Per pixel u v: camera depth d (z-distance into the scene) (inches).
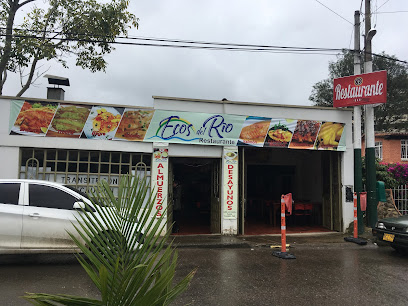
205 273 246.1
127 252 91.1
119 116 379.6
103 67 552.1
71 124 368.5
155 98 389.1
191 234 405.4
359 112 440.5
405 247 305.6
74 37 519.5
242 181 417.4
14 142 355.6
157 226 93.3
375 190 439.2
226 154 407.2
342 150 447.5
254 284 221.5
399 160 981.8
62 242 247.9
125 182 101.0
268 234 422.3
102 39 513.7
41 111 361.7
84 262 82.7
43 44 505.7
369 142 440.5
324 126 440.8
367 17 437.7
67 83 430.6
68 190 258.2
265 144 420.2
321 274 248.8
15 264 258.8
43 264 259.6
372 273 253.4
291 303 188.5
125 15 519.8
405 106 1067.3
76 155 374.6
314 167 528.4
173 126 392.5
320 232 444.5
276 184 619.2
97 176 377.1
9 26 496.1
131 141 382.9
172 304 183.3
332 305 186.7
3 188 250.8
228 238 382.3
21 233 243.3
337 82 444.1
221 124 405.7
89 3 524.4
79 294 194.2
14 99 356.5
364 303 190.2
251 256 307.3
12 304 175.3
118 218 93.1
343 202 444.5
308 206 486.3
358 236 409.4
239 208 419.2
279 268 264.7
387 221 330.3
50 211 249.1
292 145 429.7
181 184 561.6
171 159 406.6
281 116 426.6
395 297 200.5
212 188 437.4
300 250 339.6
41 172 364.5
